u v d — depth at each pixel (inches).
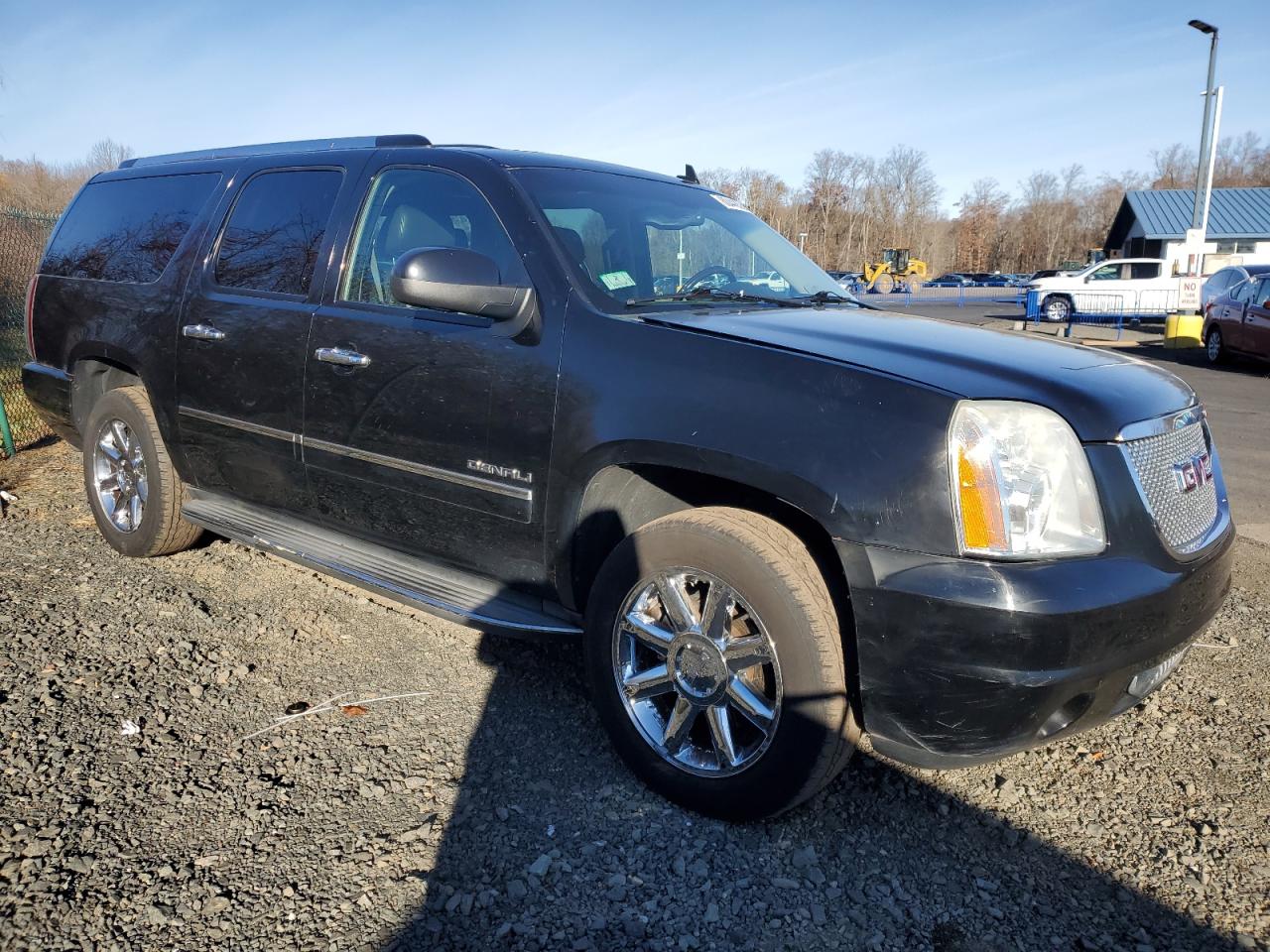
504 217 123.0
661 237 136.6
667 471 109.3
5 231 403.5
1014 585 85.6
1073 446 91.2
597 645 110.6
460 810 104.3
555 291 115.0
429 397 122.3
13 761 110.0
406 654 143.8
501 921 87.7
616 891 92.5
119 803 103.3
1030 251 3774.6
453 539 126.4
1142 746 122.6
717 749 102.2
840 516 91.3
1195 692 137.0
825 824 104.7
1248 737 124.7
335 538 145.7
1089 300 1023.6
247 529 151.3
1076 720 93.4
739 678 100.8
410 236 132.3
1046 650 85.4
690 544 101.2
